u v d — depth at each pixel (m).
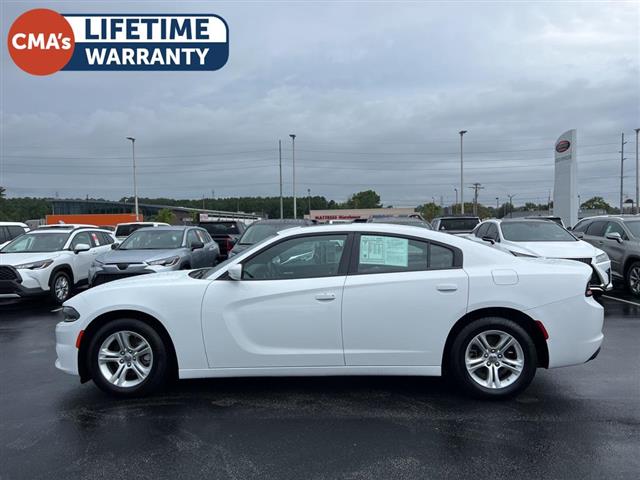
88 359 4.60
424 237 4.57
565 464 3.34
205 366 4.48
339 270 4.51
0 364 5.92
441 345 4.38
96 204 80.06
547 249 9.26
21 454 3.56
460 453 3.50
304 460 3.43
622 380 4.98
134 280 4.86
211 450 3.58
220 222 17.62
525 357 4.38
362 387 4.86
